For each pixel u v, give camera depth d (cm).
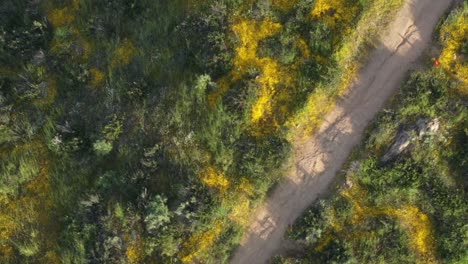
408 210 3272
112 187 3372
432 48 3434
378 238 3222
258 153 3288
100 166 3459
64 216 3425
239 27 3444
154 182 3341
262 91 3362
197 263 3234
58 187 3469
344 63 3406
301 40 3412
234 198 3269
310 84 3350
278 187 3341
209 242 3238
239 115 3319
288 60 3375
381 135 3284
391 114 3312
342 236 3225
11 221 3484
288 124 3344
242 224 3300
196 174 3284
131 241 3300
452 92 3338
